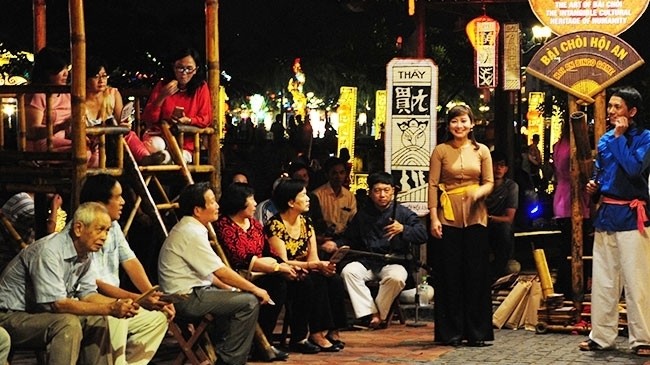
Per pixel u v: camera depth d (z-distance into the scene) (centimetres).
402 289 1188
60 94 978
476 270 1086
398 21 1647
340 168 1321
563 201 1397
